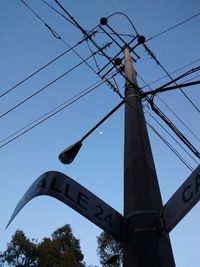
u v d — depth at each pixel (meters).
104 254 18.22
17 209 4.02
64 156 5.73
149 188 4.65
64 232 26.59
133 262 3.87
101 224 4.10
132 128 5.82
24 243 25.34
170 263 3.89
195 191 3.67
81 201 4.11
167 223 3.96
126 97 6.80
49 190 3.93
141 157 5.18
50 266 24.11
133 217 4.29
